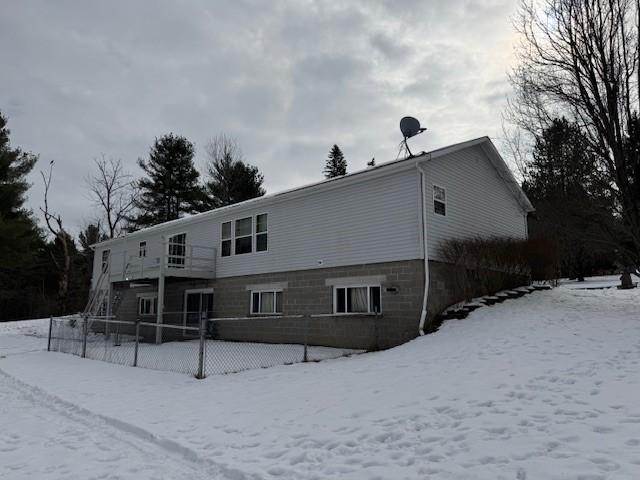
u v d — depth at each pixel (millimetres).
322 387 8086
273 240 17375
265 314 17375
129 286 24109
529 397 6117
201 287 20453
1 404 8203
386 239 13906
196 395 8203
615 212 13680
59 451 5449
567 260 26984
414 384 7500
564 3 14312
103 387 9266
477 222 16312
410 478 4039
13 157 30922
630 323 10789
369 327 13812
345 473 4301
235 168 41562
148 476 4574
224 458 4910
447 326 12555
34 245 33312
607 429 4699
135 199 42469
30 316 41188
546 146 15531
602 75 13867
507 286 16594
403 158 14914
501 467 4039
